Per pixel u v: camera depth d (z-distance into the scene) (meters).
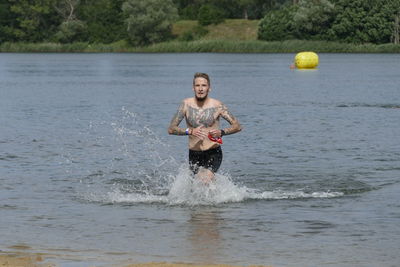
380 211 13.45
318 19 140.50
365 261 10.20
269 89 50.34
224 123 29.36
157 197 14.88
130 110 34.53
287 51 138.62
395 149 21.58
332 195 14.96
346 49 137.50
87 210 13.69
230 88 51.34
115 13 164.50
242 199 14.56
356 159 19.72
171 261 10.18
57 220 12.84
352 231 11.95
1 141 23.39
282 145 22.47
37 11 164.50
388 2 138.25
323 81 59.47
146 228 12.23
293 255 10.50
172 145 22.78
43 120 30.09
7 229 12.14
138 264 9.73
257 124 28.36
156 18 150.38
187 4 178.38
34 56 136.50
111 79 63.38
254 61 104.00
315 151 21.20
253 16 175.62
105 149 21.89
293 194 15.05
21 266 9.79
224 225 12.43
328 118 30.69
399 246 11.01
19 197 14.88
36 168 18.47
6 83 58.25
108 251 10.73
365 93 46.09
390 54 132.25
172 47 145.88
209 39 148.25
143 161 19.80
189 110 14.88
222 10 168.50
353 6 139.62
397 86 52.75
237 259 10.30
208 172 14.93
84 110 34.62
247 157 20.12
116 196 15.02
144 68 84.81
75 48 158.50
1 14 170.12
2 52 162.12
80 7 169.38
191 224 12.52
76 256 10.41
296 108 35.56
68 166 18.81
